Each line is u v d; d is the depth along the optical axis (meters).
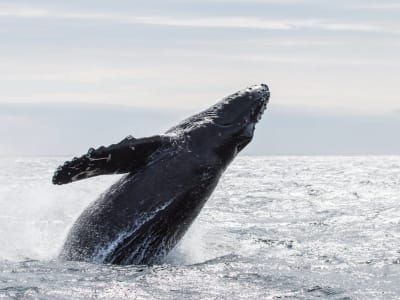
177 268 49.75
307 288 44.47
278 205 117.19
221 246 63.56
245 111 57.56
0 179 186.62
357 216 97.69
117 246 52.44
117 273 47.03
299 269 51.31
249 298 41.22
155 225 52.94
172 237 54.56
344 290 44.31
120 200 53.41
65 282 43.59
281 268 51.44
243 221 90.19
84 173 51.91
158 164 53.81
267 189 162.75
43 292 40.69
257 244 65.62
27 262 50.88
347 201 127.81
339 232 77.69
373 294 43.41
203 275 47.28
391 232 77.44
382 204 121.06
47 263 50.50
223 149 56.09
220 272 48.69
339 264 54.00
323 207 114.25
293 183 193.25
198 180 54.06
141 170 54.03
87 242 53.34
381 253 60.25
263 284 45.25
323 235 74.62
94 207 54.66
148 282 44.41
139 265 51.12
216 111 57.56
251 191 154.62
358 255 58.94
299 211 106.19
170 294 41.47
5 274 45.75
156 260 54.31
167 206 52.91
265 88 59.59
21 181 177.50
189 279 45.81
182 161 54.12
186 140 55.38
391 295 43.19
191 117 57.88
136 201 52.97
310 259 56.19
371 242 68.19
